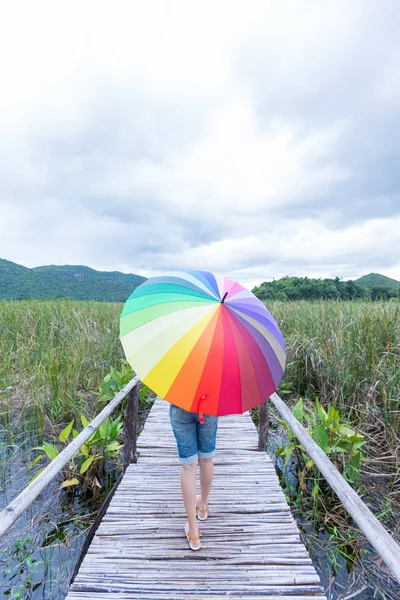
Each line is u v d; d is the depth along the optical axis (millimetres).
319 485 3873
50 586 2719
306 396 6082
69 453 2447
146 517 2994
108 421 4016
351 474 3619
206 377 1844
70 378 5824
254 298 2242
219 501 3240
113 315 9414
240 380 1890
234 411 1903
